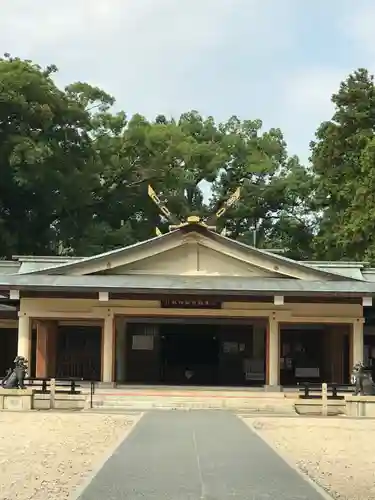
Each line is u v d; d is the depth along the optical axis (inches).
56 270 1135.6
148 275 1157.1
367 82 2119.8
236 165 2583.7
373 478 451.5
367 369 1144.2
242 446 584.7
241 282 1107.3
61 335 1275.8
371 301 1068.5
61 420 786.2
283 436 666.8
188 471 460.4
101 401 984.3
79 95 2282.2
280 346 1284.4
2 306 1282.0
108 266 1149.7
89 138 2108.8
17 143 1766.7
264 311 1152.2
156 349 1290.6
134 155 2284.7
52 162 1904.5
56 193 1974.7
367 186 1784.0
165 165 2287.2
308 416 904.9
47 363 1229.7
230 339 1295.5
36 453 532.7
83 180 2023.9
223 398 1011.9
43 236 2058.3
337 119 2105.1
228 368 1288.1
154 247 1154.7
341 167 2074.3
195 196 2559.1
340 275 1143.6
